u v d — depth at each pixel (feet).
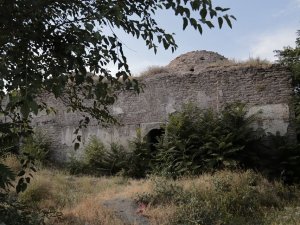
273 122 45.50
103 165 51.62
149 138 53.11
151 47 13.01
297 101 44.60
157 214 26.76
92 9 11.59
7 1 10.80
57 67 11.23
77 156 57.72
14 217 12.97
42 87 12.25
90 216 25.64
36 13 11.27
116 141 54.90
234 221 27.27
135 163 49.44
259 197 32.48
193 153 44.29
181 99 51.34
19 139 13.34
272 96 46.24
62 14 12.03
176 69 55.88
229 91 48.52
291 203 33.32
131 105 54.75
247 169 40.40
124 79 12.51
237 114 43.78
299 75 45.29
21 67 10.54
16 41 11.19
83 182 40.91
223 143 41.45
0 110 12.75
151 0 12.03
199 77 50.67
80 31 11.34
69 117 59.21
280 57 47.26
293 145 42.01
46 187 32.96
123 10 11.62
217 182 33.30
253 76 47.52
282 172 39.91
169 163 44.80
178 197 29.40
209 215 25.96
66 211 26.96
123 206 28.71
